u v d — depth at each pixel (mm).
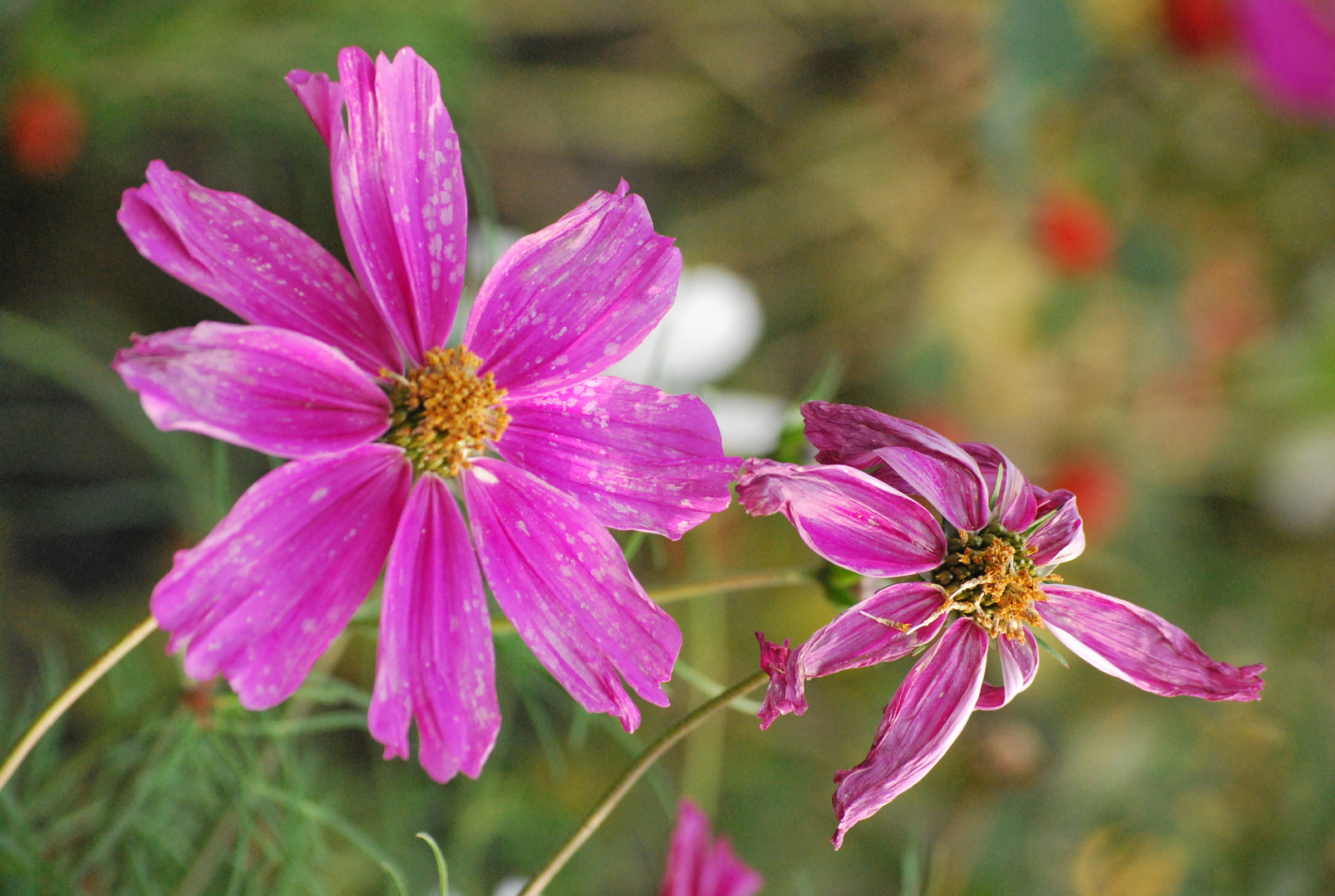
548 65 905
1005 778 537
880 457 427
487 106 867
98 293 680
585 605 421
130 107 681
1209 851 833
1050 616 431
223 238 413
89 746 470
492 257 474
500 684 514
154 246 407
